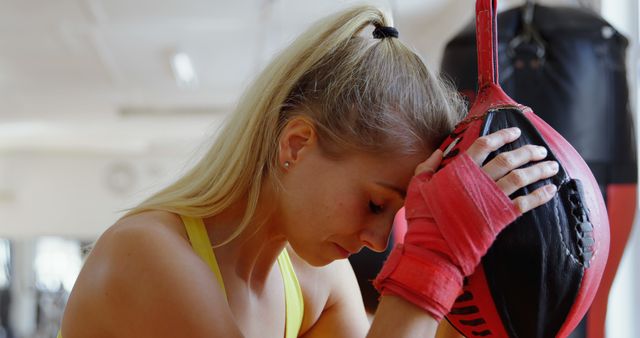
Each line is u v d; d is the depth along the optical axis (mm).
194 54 6570
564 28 1991
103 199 11883
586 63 1980
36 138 10516
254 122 1054
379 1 1125
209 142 1158
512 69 1991
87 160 11930
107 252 1008
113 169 11891
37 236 11789
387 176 998
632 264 2818
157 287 951
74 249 12680
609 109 1988
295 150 1027
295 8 5336
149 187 1226
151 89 7820
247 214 1062
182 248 992
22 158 11867
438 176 924
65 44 6340
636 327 2807
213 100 8211
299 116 1026
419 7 5223
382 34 1083
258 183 1055
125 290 971
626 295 2826
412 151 1007
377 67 1025
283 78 1053
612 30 2018
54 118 9086
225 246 1089
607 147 1964
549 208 912
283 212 1058
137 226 1009
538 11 2043
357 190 1002
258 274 1157
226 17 5582
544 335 945
